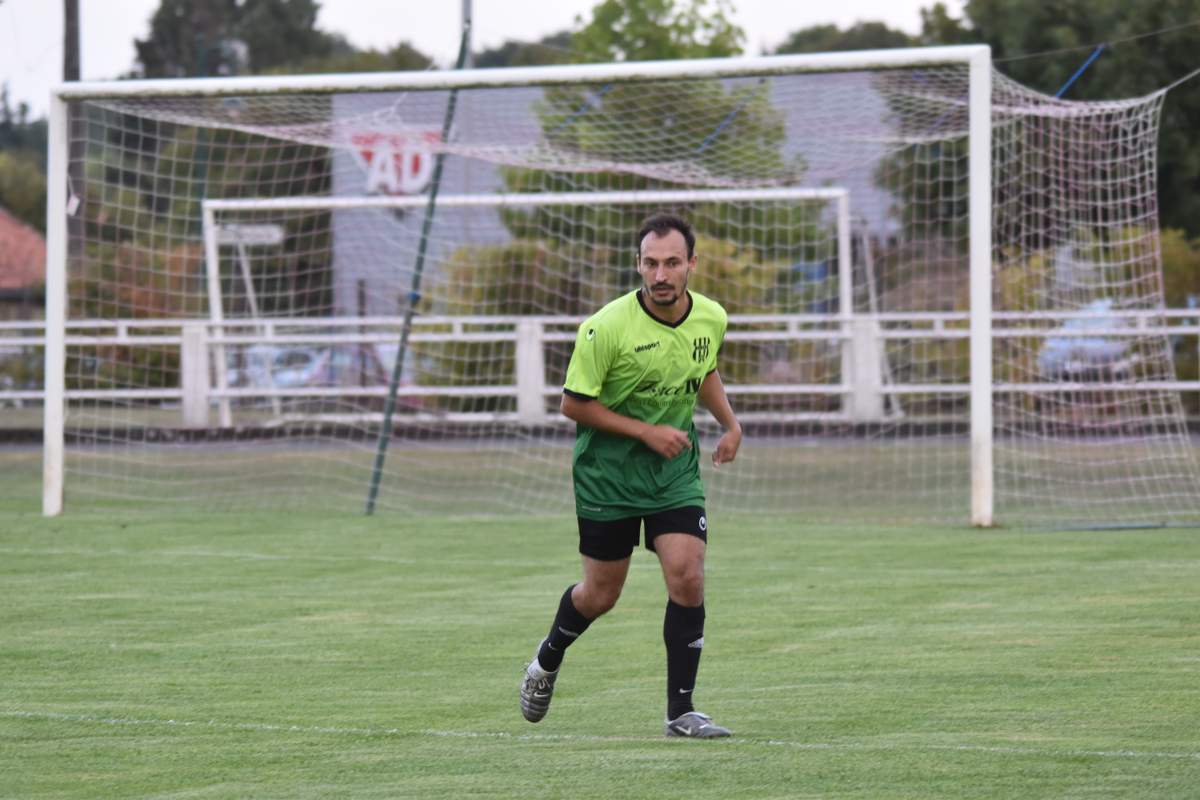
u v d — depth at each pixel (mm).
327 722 18516
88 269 75750
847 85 52031
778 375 70625
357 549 36094
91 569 32969
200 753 16891
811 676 21016
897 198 78688
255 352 75750
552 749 16875
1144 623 24703
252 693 20422
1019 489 48094
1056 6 92312
